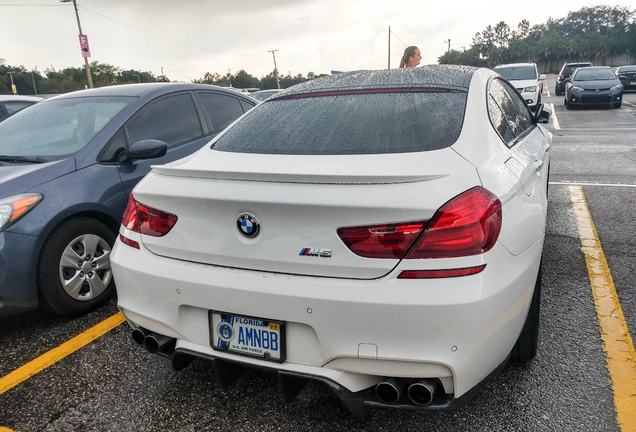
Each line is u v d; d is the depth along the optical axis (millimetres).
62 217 2867
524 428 1969
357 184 1650
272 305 1692
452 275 1570
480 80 2523
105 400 2275
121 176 3279
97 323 3021
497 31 149500
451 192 1619
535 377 2289
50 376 2479
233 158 2088
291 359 1743
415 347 1587
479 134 2035
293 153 2023
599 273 3449
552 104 20500
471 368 1631
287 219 1677
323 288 1631
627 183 6129
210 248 1823
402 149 1900
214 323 1846
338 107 2316
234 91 4820
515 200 1888
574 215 4871
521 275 1789
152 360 2604
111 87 4102
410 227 1570
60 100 3918
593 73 17875
